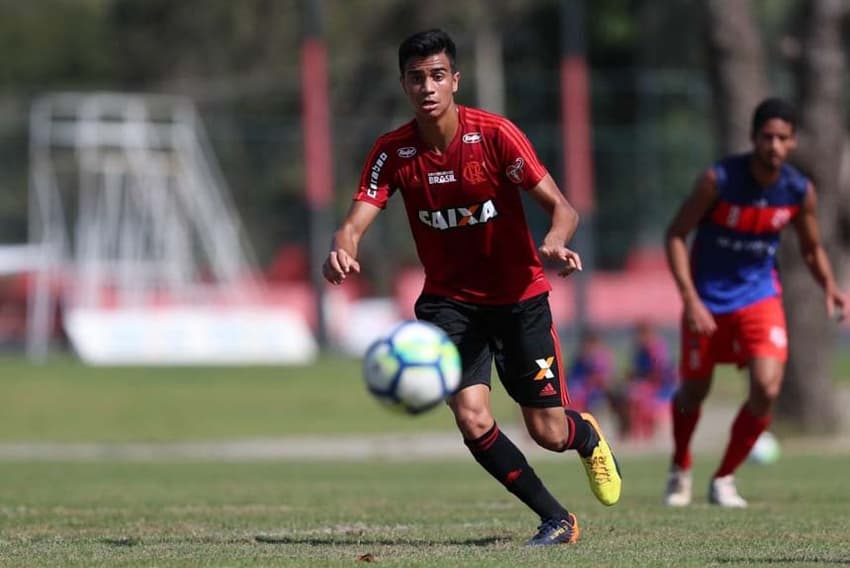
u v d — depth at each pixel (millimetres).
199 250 157000
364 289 176625
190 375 124500
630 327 161625
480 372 26422
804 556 24750
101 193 154250
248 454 84500
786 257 84875
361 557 23938
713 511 34938
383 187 25828
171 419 105062
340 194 193000
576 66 137625
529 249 26109
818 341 85000
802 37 83062
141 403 110875
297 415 107188
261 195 173625
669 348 137750
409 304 166875
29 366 130625
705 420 102375
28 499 41375
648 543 26797
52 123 170750
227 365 132750
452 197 25516
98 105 154125
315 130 132000
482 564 23250
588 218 138750
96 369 128125
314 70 131250
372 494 43719
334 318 154500
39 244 164000
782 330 36312
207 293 154125
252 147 173750
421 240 26312
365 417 106938
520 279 26078
